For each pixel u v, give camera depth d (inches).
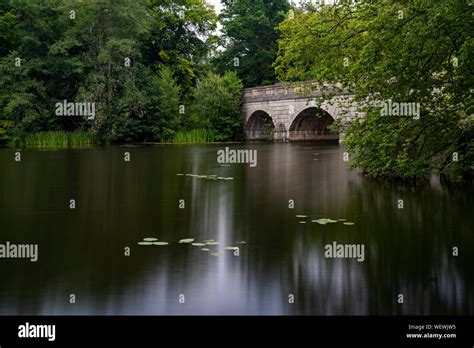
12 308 289.9
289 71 826.8
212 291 314.5
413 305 294.7
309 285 325.1
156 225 498.6
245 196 680.4
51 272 349.7
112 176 910.4
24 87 1916.8
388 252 398.0
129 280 332.8
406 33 660.1
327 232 465.4
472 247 410.0
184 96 2546.8
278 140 2359.7
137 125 2182.6
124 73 2058.3
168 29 2615.7
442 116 738.8
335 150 1659.7
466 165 756.0
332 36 780.6
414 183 788.0
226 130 2453.2
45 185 785.6
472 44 618.5
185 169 1042.1
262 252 399.2
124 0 2006.6
